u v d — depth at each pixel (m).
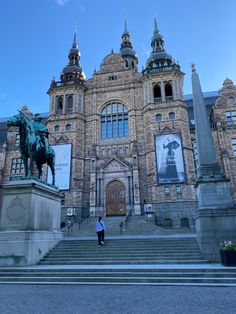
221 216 12.41
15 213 12.97
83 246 14.48
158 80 38.09
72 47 49.06
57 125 38.50
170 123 35.03
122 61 42.59
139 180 34.34
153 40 46.84
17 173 38.59
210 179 13.51
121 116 39.41
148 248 13.48
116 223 27.64
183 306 5.80
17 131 41.50
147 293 7.13
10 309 5.83
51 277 9.41
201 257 11.95
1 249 12.05
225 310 5.44
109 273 9.38
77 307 5.90
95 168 35.72
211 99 45.06
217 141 36.00
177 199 31.22
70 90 40.41
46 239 13.78
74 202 33.44
